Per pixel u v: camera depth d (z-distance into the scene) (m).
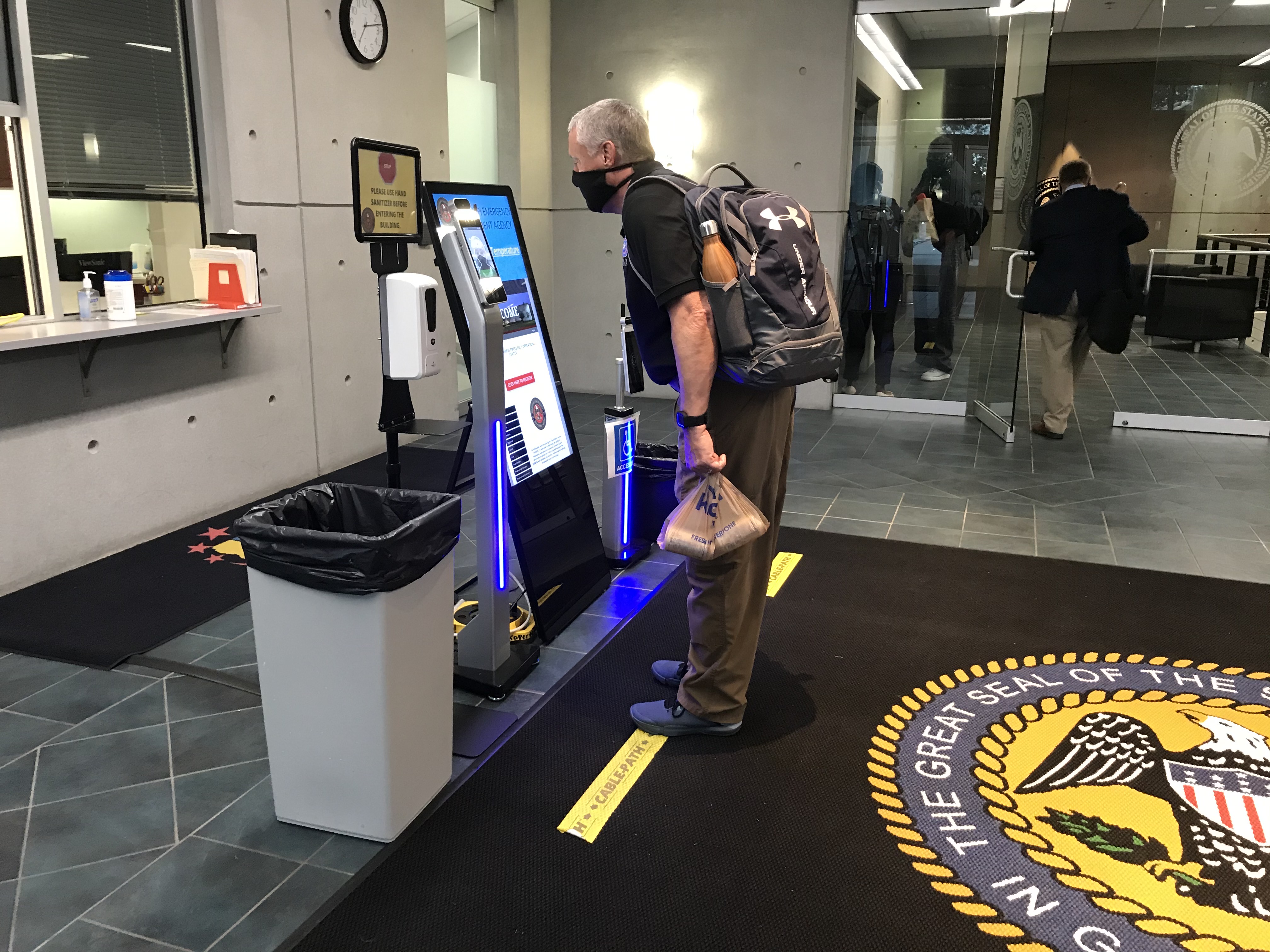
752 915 1.84
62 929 1.79
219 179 4.25
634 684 2.76
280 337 4.60
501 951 1.74
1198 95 5.98
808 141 6.41
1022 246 5.74
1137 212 5.64
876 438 6.00
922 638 3.10
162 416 3.95
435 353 2.70
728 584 2.32
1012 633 3.14
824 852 2.03
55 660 2.87
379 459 5.32
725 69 6.49
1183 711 2.64
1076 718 2.60
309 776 2.05
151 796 2.21
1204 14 5.85
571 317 7.32
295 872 1.96
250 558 1.94
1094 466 5.34
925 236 6.55
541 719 2.56
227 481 4.34
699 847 2.04
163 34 3.99
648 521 3.81
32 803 2.17
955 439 5.97
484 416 2.51
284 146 4.53
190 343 4.07
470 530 4.14
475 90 6.34
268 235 4.48
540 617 2.95
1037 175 5.61
